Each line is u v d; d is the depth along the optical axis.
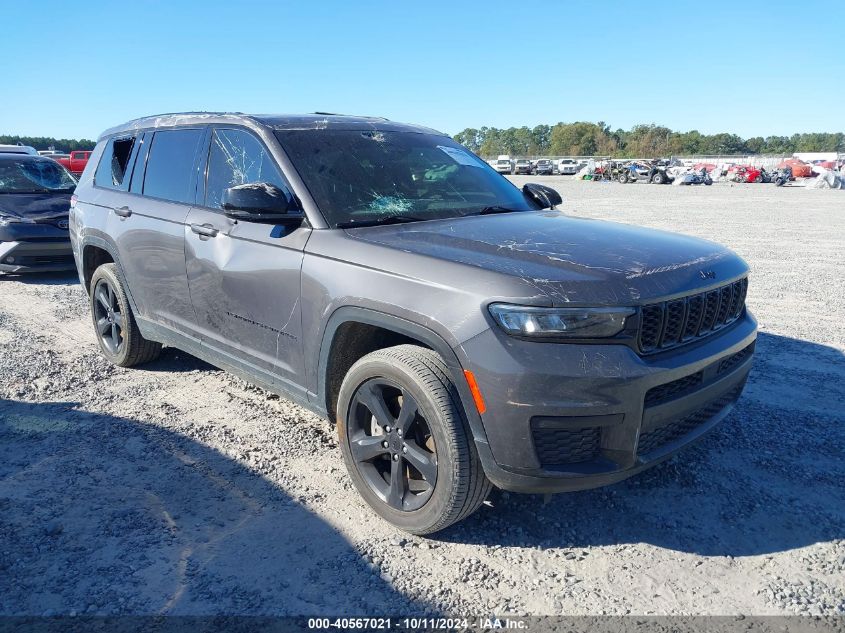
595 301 2.57
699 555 2.88
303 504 3.26
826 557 2.86
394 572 2.76
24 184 9.65
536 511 3.22
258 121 3.87
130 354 5.00
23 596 2.58
